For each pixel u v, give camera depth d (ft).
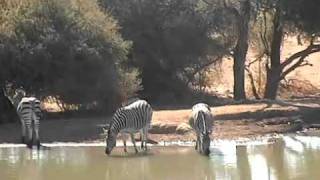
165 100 106.73
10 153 55.57
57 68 77.46
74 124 71.10
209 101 103.71
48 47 76.95
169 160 49.60
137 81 89.04
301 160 47.57
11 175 43.60
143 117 54.29
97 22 83.25
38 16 78.48
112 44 84.07
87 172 44.57
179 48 110.93
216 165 46.32
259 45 120.67
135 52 106.73
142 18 107.96
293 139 61.21
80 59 79.10
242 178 40.42
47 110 85.61
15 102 69.10
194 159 49.75
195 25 112.88
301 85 135.13
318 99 103.40
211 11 111.04
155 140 62.23
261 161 47.65
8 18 77.15
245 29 106.01
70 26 79.97
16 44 75.66
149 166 46.80
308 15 81.76
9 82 76.02
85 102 80.94
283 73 108.99
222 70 136.77
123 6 106.32
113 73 82.38
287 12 84.07
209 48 115.14
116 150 56.49
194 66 114.52
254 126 68.85
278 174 41.34
